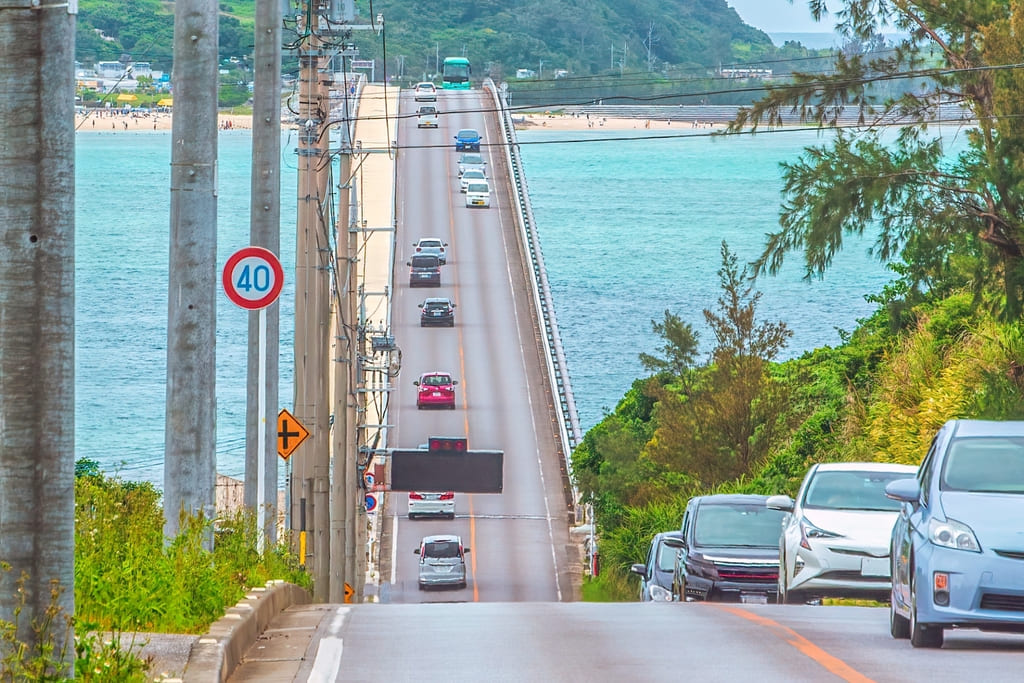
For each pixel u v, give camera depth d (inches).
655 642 1403.8
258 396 2229.3
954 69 3479.3
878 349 5629.9
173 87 1606.8
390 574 7519.7
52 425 837.8
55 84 822.5
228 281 2092.8
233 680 1170.6
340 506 4404.5
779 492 4638.3
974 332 3646.7
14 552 837.2
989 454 1387.8
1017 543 1259.8
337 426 4414.4
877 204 3496.6
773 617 1708.9
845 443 4527.6
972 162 3636.8
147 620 1262.3
